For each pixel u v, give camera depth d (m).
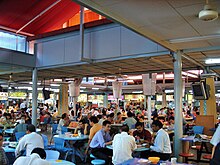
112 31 8.26
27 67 10.22
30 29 11.35
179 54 6.83
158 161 4.04
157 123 5.64
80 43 8.55
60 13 11.77
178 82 6.79
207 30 5.12
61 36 9.68
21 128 7.84
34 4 10.24
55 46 9.84
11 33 10.81
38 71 11.14
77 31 9.20
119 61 8.45
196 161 7.13
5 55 9.21
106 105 24.02
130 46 7.83
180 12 4.21
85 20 13.01
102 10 4.11
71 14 12.57
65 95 14.47
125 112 16.36
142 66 9.59
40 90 21.81
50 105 23.30
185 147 7.02
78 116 13.98
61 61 9.59
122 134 5.01
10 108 18.55
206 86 8.65
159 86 18.55
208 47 6.50
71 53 9.30
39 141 5.05
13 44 10.73
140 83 22.45
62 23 12.82
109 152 6.23
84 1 3.82
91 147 6.32
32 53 10.57
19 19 10.64
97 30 8.60
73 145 7.33
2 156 4.24
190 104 21.70
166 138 5.50
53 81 16.38
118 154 4.84
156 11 4.19
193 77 18.06
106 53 8.33
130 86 21.36
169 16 4.39
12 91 21.77
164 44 6.02
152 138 6.80
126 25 4.66
